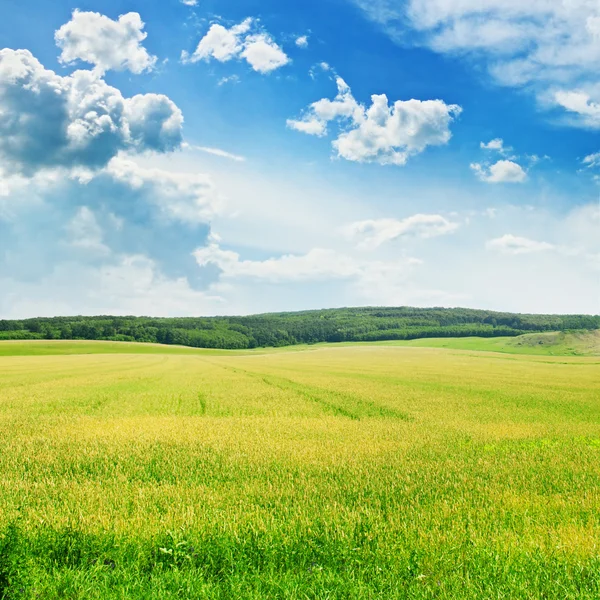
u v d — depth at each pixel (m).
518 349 144.38
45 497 8.09
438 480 9.58
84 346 137.88
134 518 6.84
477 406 24.80
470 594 4.96
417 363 83.50
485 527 6.93
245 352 151.62
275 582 5.11
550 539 6.42
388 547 6.03
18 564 5.15
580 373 60.78
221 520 6.82
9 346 127.19
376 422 18.48
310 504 7.84
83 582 5.05
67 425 16.89
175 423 17.45
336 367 68.44
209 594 4.89
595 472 10.42
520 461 11.52
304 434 15.25
